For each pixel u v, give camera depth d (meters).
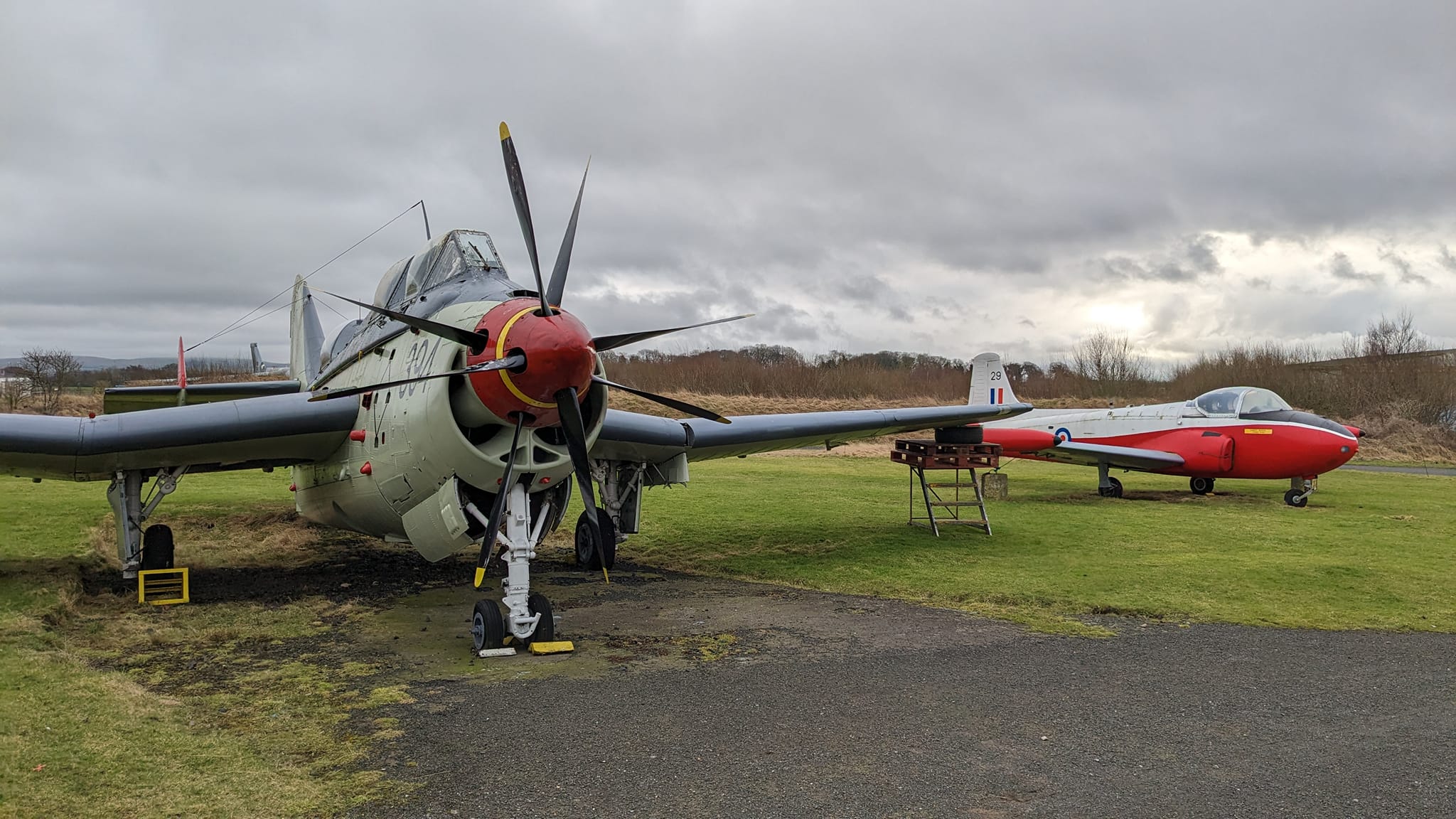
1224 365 45.47
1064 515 14.43
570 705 5.29
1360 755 4.50
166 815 3.65
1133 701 5.38
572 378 6.22
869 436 12.33
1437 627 7.27
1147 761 4.41
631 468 10.55
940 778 4.18
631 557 10.97
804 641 6.88
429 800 3.90
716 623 7.51
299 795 3.92
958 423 12.41
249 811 3.73
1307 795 4.01
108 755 4.23
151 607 7.95
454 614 7.91
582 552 10.44
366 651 6.59
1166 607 7.94
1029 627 7.33
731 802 3.90
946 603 8.28
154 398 12.21
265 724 4.88
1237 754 4.50
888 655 6.45
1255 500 17.11
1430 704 5.34
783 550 11.16
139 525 8.63
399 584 9.33
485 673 6.00
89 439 7.48
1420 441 34.75
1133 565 9.91
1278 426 16.03
